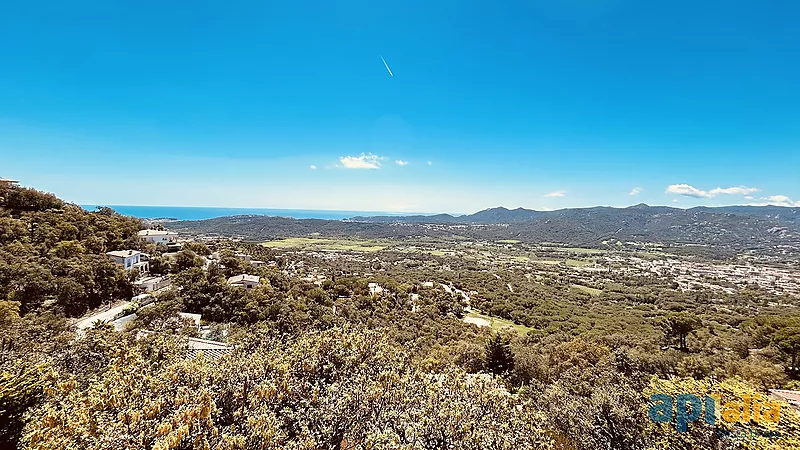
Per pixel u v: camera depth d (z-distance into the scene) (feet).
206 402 24.53
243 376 28.30
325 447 24.82
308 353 32.81
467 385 29.14
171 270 152.97
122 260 136.46
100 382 27.78
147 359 35.81
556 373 75.15
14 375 29.04
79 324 95.61
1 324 70.13
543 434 28.89
